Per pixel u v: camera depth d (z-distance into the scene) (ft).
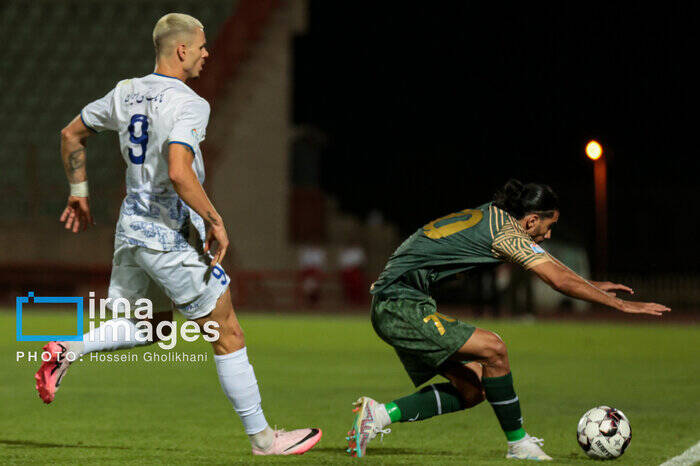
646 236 449.89
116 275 68.64
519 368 146.30
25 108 365.61
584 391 116.06
